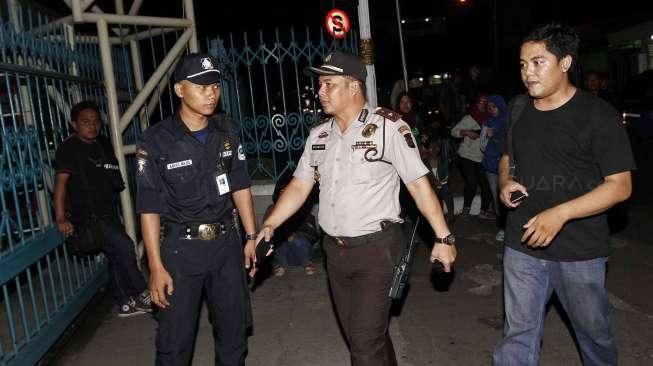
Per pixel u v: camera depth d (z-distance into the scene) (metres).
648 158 11.67
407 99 6.76
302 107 7.29
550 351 4.12
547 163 2.89
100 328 4.96
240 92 7.78
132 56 7.19
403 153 2.96
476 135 7.87
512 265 3.06
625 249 6.36
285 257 6.06
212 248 3.25
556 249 2.92
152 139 3.15
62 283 4.73
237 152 3.41
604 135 2.74
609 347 2.99
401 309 5.02
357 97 3.04
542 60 2.79
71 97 5.39
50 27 5.20
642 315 4.64
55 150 4.81
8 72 4.10
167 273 3.19
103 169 4.89
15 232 4.05
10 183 3.99
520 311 3.05
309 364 4.15
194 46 6.45
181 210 3.20
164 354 3.28
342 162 3.04
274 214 3.36
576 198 2.77
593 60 18.73
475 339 4.39
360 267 3.04
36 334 4.18
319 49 7.02
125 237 4.97
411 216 4.46
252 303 5.36
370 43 6.24
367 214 3.00
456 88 14.42
